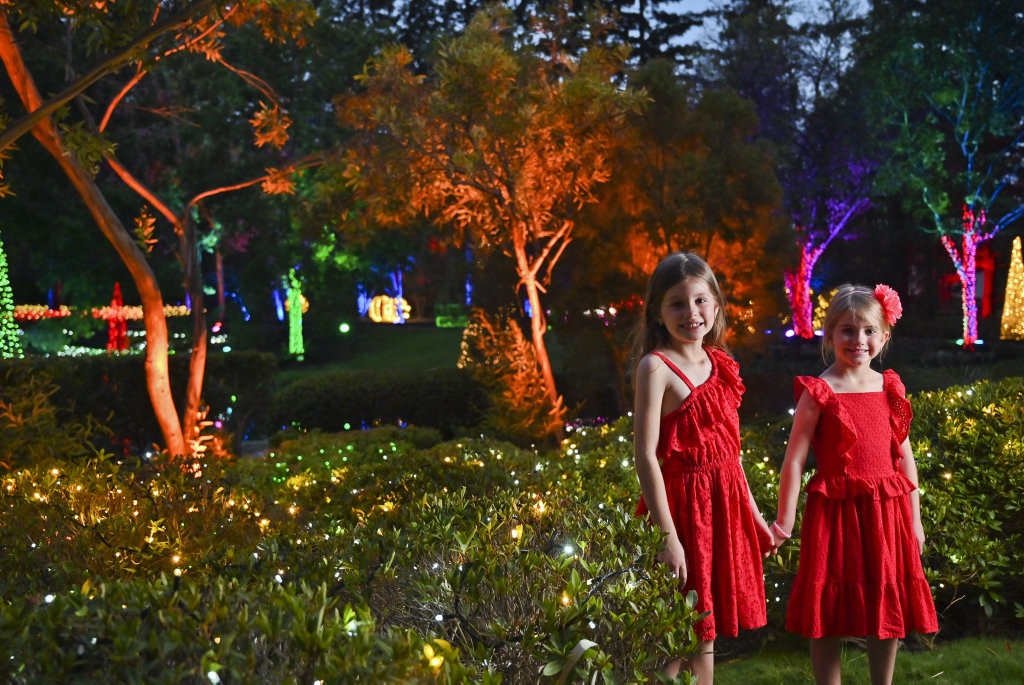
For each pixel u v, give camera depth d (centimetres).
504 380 1280
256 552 308
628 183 1385
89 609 196
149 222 920
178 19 563
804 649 432
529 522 327
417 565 291
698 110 1423
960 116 2562
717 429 306
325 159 1148
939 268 3319
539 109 1148
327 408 1555
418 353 3094
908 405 348
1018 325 2558
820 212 2916
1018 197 2905
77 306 2750
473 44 1120
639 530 284
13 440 745
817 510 339
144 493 481
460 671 192
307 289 3062
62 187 2562
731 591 298
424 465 543
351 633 192
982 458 507
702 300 308
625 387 1476
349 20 2686
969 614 459
